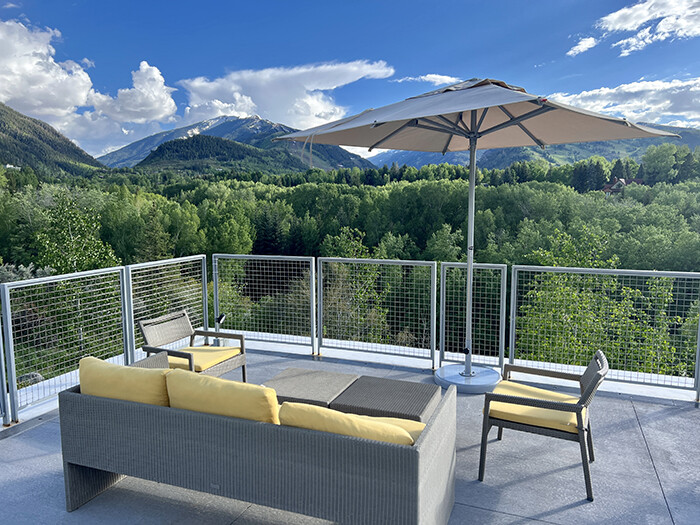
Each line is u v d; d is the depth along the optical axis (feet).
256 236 191.83
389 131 15.08
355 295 19.61
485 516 9.06
